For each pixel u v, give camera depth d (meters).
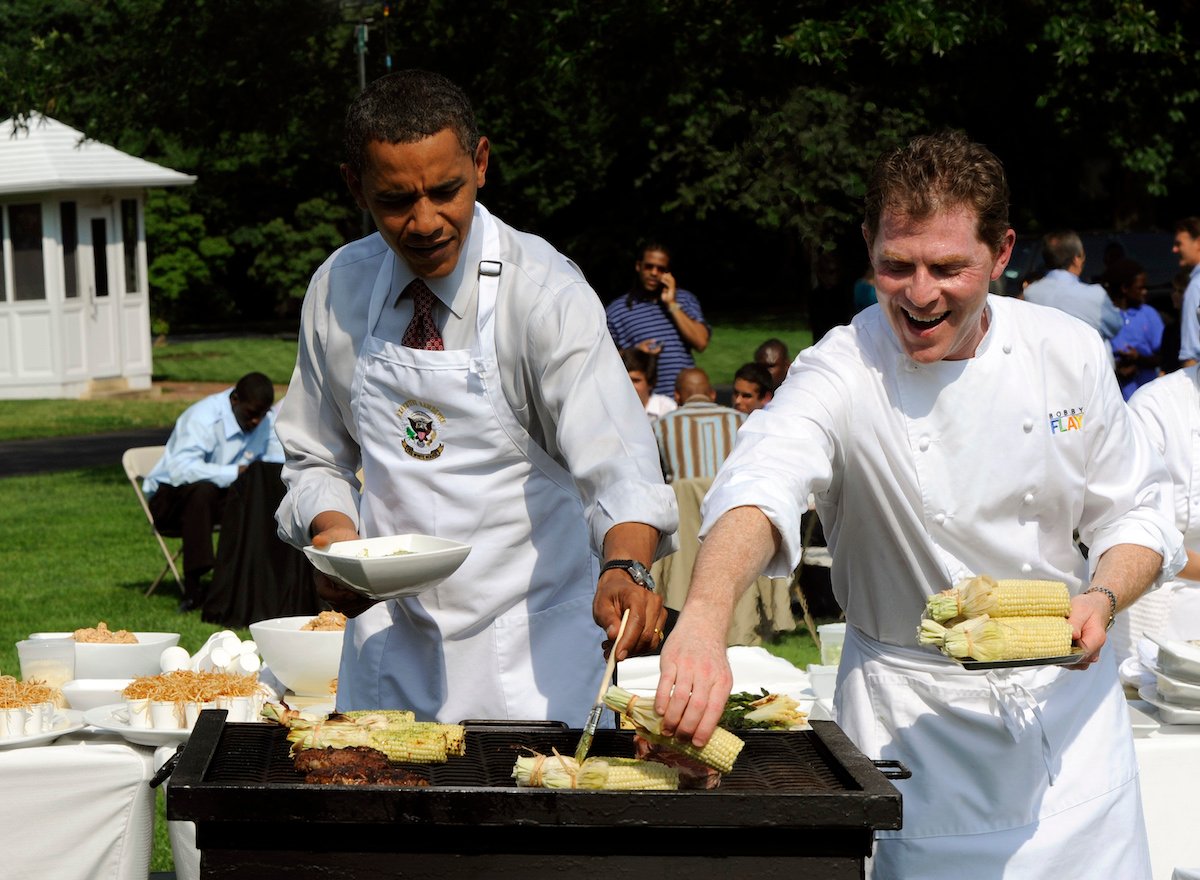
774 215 11.66
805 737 2.40
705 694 1.95
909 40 12.38
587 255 29.64
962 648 2.22
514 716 2.85
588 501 2.70
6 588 9.75
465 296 2.76
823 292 11.59
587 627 2.91
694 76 13.26
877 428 2.50
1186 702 3.47
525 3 15.47
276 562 8.45
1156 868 3.28
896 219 2.29
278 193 37.62
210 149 17.19
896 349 2.50
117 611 8.95
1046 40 14.59
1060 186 22.55
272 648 3.85
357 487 3.12
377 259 2.88
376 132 2.52
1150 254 15.41
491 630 2.86
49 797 3.30
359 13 16.25
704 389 7.74
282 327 38.00
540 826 1.97
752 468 2.31
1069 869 2.51
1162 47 15.04
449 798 1.96
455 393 2.77
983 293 2.33
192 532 8.92
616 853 1.99
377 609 2.95
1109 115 16.56
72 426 19.27
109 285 22.88
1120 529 2.57
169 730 3.37
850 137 11.67
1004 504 2.51
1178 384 4.05
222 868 2.00
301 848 2.00
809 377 2.53
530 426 2.83
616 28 13.77
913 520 2.52
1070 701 2.56
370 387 2.86
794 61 12.72
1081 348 2.53
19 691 3.48
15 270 22.16
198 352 30.69
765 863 1.98
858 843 1.98
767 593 7.57
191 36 15.52
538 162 24.56
